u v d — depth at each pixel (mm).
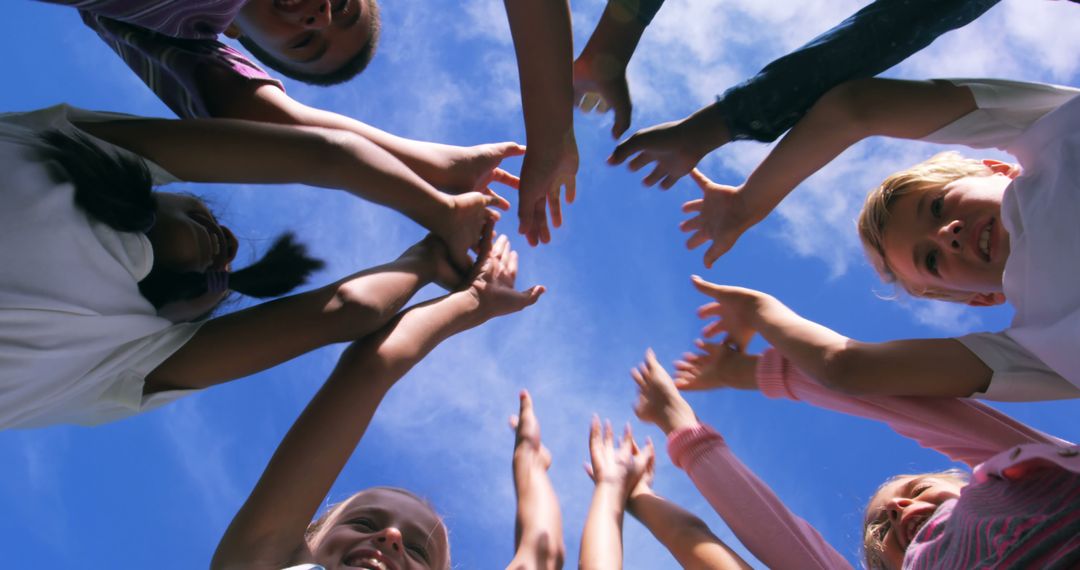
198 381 877
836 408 1071
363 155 933
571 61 917
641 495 1177
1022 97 929
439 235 1042
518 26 890
